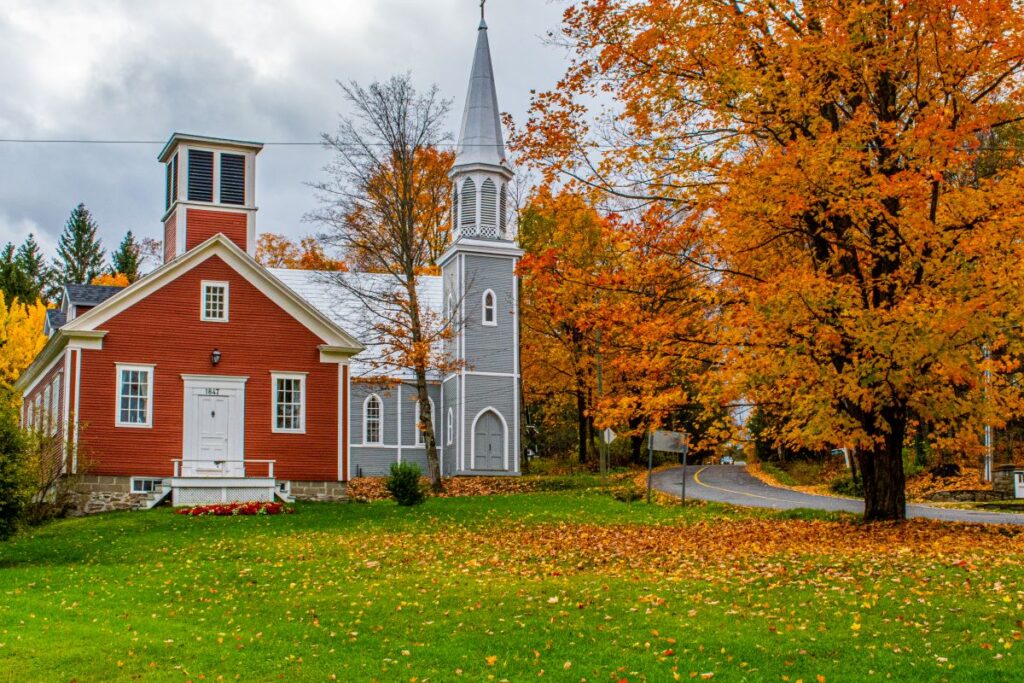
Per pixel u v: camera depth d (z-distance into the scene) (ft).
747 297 67.31
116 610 53.42
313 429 112.78
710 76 64.34
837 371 65.77
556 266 71.97
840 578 51.75
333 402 113.91
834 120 69.51
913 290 62.59
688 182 68.13
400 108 125.39
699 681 37.58
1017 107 63.10
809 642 40.91
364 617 49.90
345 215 125.90
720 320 69.82
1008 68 63.82
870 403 63.82
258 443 110.42
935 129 60.29
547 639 43.80
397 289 157.99
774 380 67.46
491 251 168.96
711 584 52.70
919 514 97.50
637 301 70.90
